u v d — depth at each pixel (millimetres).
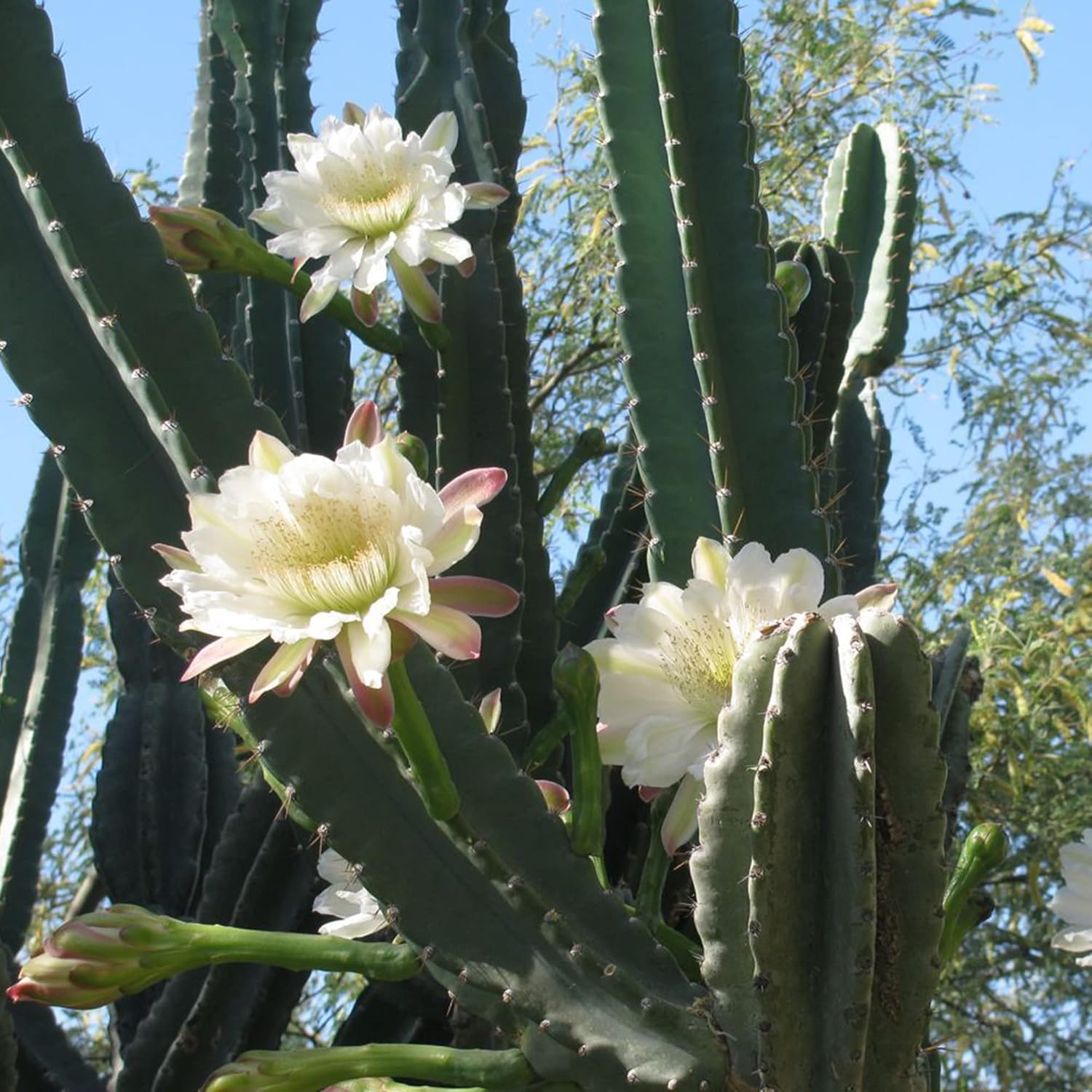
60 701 3062
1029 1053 5105
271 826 2330
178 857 2709
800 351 2467
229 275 2934
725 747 1458
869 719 1350
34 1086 2461
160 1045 2283
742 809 1453
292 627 1397
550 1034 1509
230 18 3154
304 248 2238
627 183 2070
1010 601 5348
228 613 1404
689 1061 1464
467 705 1616
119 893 2695
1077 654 5258
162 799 2738
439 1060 1554
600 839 1624
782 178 6309
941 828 1410
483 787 1596
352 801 1571
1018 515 5621
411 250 2205
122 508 1624
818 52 6352
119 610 2881
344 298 2400
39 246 1658
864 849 1355
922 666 1399
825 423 2518
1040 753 5141
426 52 2631
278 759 1563
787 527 1896
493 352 2365
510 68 2713
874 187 3381
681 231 1968
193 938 1582
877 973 1436
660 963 1562
